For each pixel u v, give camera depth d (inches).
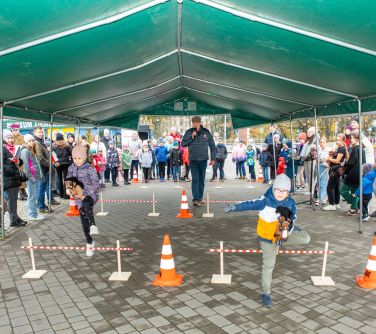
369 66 197.2
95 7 150.9
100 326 144.1
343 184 340.8
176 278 186.1
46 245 256.8
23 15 138.3
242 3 160.7
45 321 149.6
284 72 255.4
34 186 335.0
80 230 298.5
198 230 288.8
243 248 239.1
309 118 398.0
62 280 193.2
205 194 474.9
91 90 316.5
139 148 668.1
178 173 633.6
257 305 159.0
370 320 144.4
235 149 683.4
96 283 187.9
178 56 307.7
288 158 506.6
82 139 494.9
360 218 274.2
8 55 172.7
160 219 331.0
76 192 215.9
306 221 314.3
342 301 161.5
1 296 175.2
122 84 336.5
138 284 185.3
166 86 443.5
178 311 154.9
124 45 218.8
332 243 247.8
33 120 329.4
